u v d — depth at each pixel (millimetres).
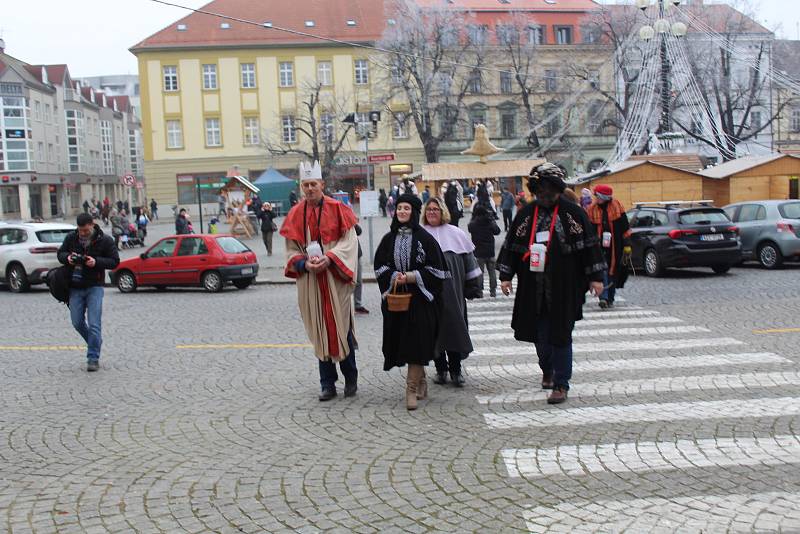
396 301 7172
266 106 68438
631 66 42625
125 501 5254
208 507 5105
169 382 8898
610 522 4684
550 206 7406
